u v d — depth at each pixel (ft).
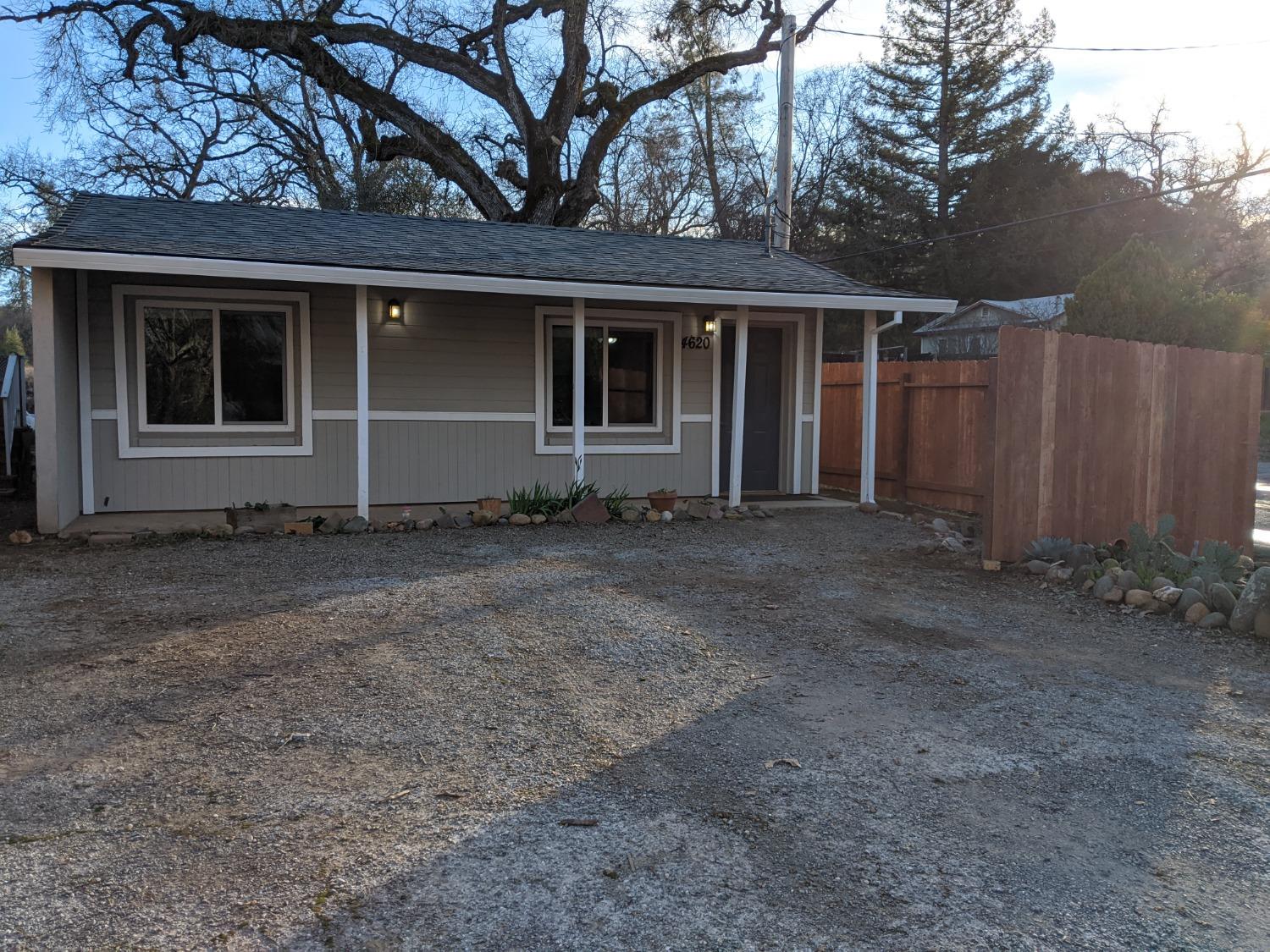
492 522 31.01
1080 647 18.49
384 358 34.58
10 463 41.93
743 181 118.42
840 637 18.80
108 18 82.38
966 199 112.98
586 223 112.27
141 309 31.76
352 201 89.20
